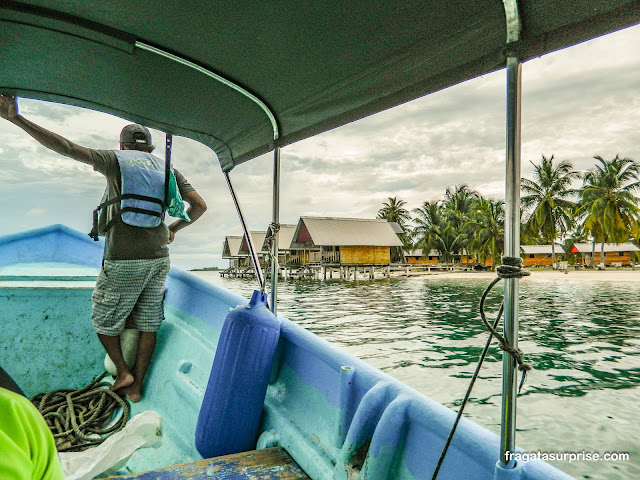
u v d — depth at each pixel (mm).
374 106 1560
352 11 1313
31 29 1771
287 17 1456
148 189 2529
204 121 2480
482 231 66375
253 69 1855
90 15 1704
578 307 29438
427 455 1320
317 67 1679
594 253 77062
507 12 1063
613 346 16891
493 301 32531
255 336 1906
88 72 2129
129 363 2826
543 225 57812
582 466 6949
